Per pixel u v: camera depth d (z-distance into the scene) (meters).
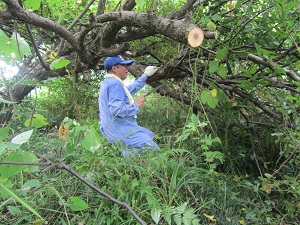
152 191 2.02
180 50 3.19
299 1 2.14
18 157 1.16
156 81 3.56
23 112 3.42
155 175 2.12
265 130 3.27
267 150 3.12
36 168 1.20
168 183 2.10
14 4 1.76
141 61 4.14
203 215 2.00
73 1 3.12
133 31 2.75
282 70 2.35
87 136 1.34
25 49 1.41
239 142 3.24
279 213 2.22
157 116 4.34
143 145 2.78
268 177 2.15
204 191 2.17
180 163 2.20
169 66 3.17
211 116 3.21
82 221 1.72
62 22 3.48
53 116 4.34
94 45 2.79
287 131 2.47
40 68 3.27
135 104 2.97
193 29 1.75
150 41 3.85
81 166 1.96
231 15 3.05
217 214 2.06
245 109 3.30
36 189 1.85
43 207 1.80
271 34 2.57
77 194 1.89
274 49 2.66
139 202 1.89
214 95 2.31
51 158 2.28
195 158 2.50
